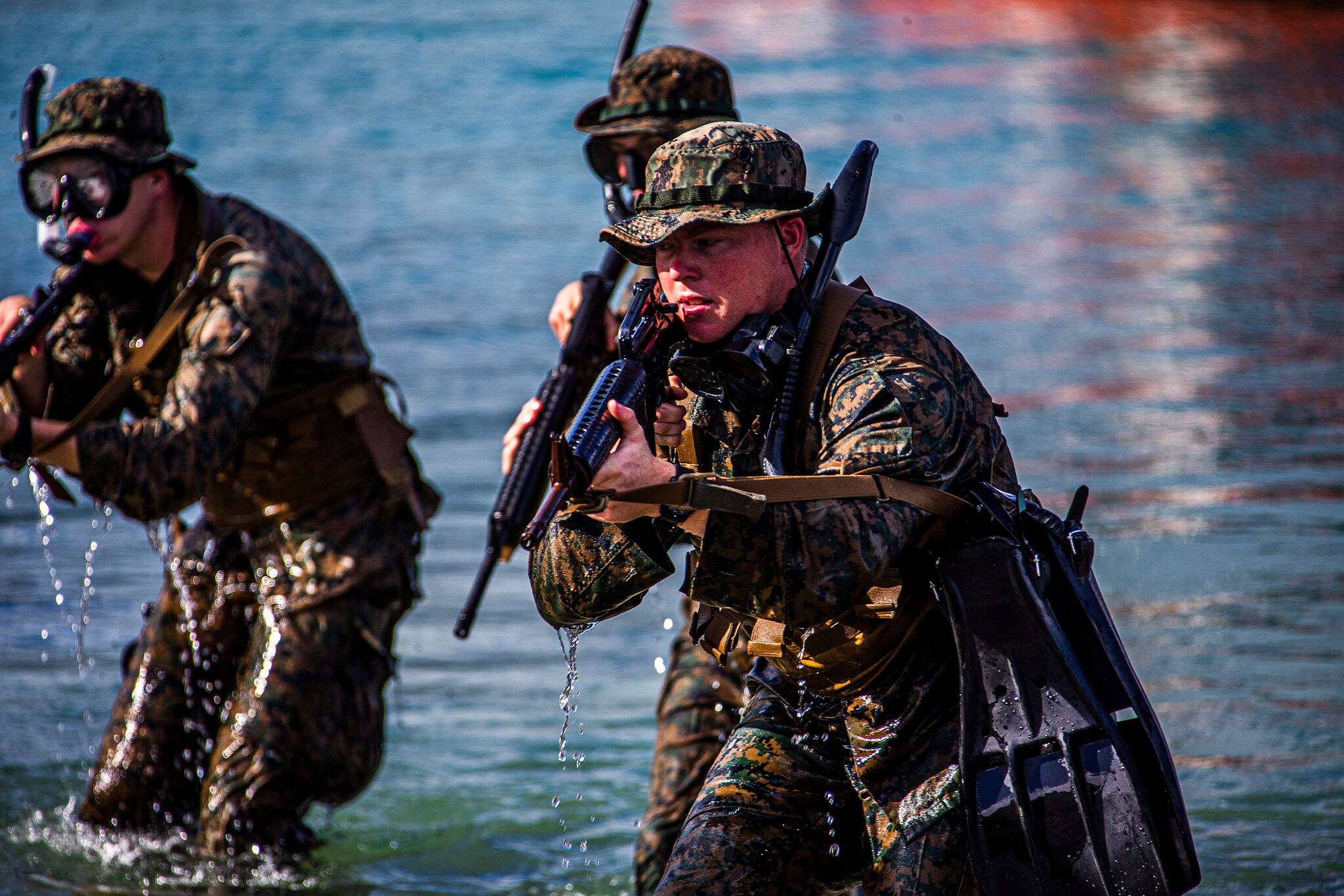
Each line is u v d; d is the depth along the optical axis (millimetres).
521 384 41188
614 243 10500
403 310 50406
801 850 11023
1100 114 95062
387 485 16906
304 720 16328
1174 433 34406
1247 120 91750
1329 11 137875
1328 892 14664
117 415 16453
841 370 10117
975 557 10133
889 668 10531
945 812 10344
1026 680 9992
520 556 28438
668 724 15125
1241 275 53906
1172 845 9812
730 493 9281
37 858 16484
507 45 120938
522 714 21297
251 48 119750
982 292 52438
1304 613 22797
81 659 20797
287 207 70625
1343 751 18031
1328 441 33469
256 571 16922
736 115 16906
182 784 17297
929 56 117875
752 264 10258
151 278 16391
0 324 16375
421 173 79062
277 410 16531
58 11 132125
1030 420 35906
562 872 16500
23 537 29562
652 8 138000
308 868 16438
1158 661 21078
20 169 16203
